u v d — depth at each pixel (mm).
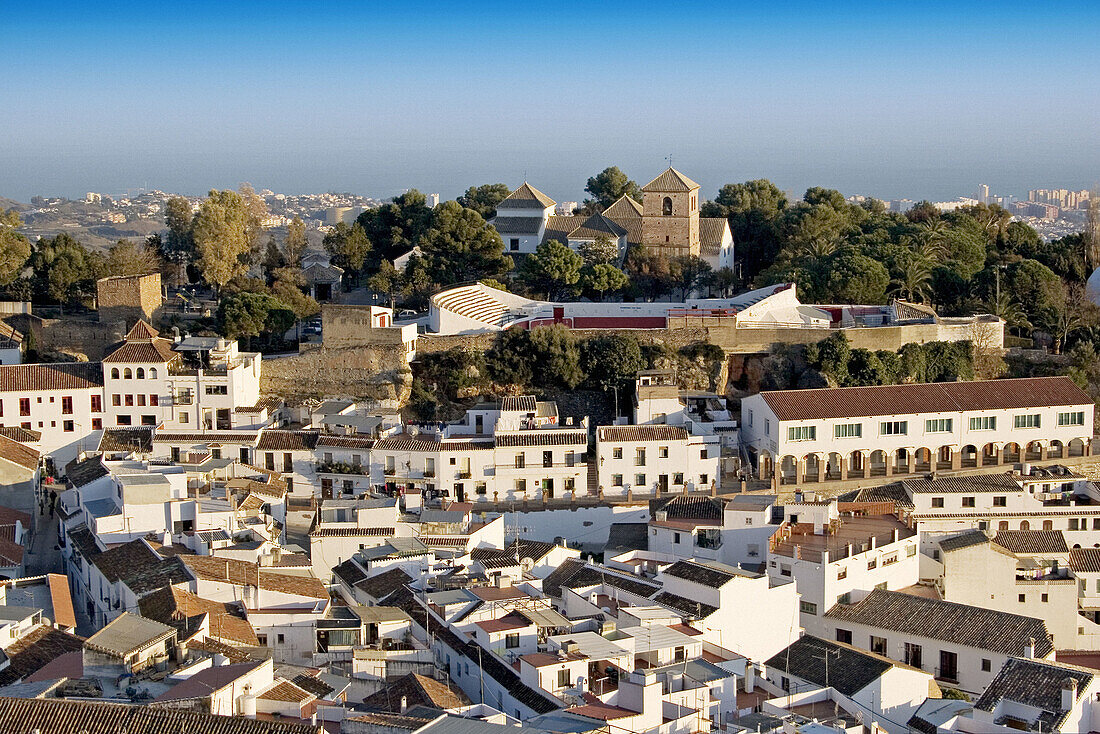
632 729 94750
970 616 130875
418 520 147250
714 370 199875
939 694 122062
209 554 131250
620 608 119750
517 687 101938
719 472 174875
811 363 197375
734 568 132125
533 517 163250
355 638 115312
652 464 172250
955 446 179375
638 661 108688
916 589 149625
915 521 153750
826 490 173250
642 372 194625
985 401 180250
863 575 141125
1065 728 101000
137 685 93625
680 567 128250
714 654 115000
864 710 111062
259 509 151875
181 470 156875
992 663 124812
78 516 149250
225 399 182000
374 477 170625
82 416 182375
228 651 101500
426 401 195375
